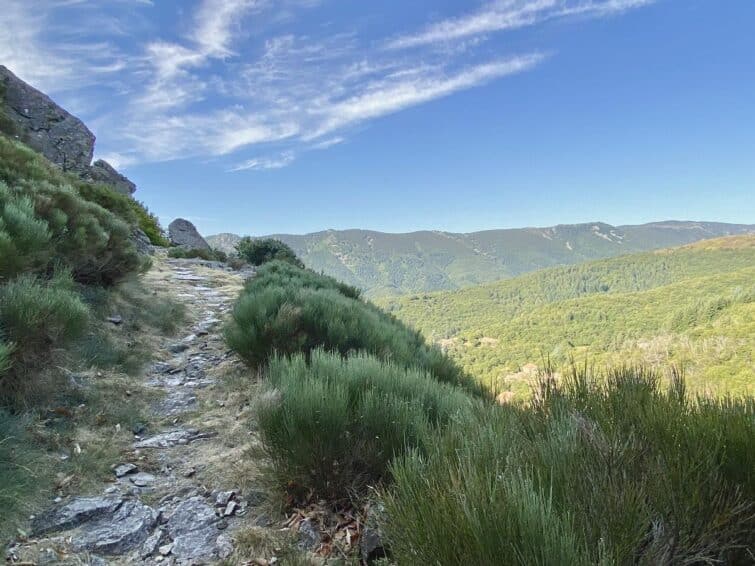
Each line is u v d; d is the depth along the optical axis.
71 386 3.93
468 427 2.05
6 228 4.71
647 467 1.51
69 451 3.08
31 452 2.79
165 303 8.29
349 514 2.50
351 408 2.93
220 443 3.58
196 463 3.22
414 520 1.40
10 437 2.71
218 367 5.65
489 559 1.15
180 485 2.92
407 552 1.39
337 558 2.13
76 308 4.06
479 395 5.64
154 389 4.71
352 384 3.26
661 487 1.39
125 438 3.52
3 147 8.72
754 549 1.32
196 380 5.20
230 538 2.35
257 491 2.79
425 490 1.48
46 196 6.56
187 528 2.45
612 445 1.57
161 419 4.06
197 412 4.25
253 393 4.54
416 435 2.63
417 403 3.01
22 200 5.68
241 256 25.27
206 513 2.59
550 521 1.15
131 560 2.17
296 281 10.31
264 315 5.71
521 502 1.20
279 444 2.77
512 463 1.52
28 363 3.58
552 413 2.13
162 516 2.55
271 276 10.63
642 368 2.15
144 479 2.98
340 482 2.63
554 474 1.47
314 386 2.96
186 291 10.76
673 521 1.32
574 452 1.54
